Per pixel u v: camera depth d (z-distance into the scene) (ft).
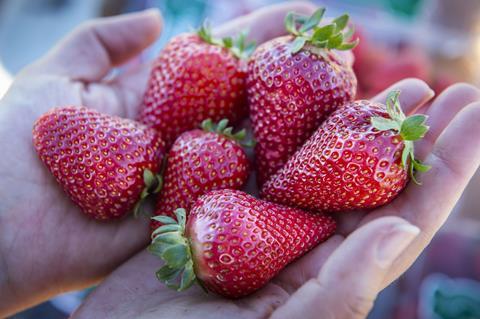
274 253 0.59
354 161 0.61
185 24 1.16
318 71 0.68
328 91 0.68
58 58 0.84
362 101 0.65
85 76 0.84
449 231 1.04
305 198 0.64
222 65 0.74
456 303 1.00
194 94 0.74
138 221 0.75
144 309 0.63
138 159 0.69
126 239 0.75
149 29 0.86
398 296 1.01
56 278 0.75
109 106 0.84
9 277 0.73
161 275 0.60
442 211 0.63
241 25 0.87
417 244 0.63
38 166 0.74
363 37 1.07
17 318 1.01
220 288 0.60
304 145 0.66
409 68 1.06
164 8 1.18
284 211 0.62
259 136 0.72
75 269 0.75
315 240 0.64
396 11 1.16
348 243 0.54
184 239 0.59
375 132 0.61
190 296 0.63
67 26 1.20
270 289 0.62
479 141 0.62
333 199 0.63
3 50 1.20
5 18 1.23
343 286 0.52
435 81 1.10
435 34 1.14
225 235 0.58
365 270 0.52
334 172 0.62
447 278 1.02
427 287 1.01
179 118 0.75
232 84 0.74
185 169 0.68
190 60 0.74
